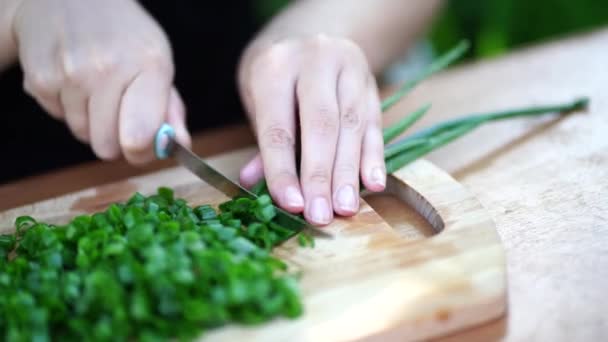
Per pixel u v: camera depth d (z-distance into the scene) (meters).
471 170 0.59
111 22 0.57
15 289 0.48
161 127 0.55
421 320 0.47
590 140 0.60
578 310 0.48
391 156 0.57
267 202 0.52
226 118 0.79
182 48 0.75
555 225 0.53
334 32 0.66
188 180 0.58
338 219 0.53
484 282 0.48
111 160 0.62
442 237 0.51
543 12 0.90
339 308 0.47
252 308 0.47
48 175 0.62
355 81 0.57
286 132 0.55
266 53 0.58
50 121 0.72
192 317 0.45
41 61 0.57
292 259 0.50
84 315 0.46
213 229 0.50
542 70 0.70
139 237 0.48
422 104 0.67
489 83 0.69
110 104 0.56
